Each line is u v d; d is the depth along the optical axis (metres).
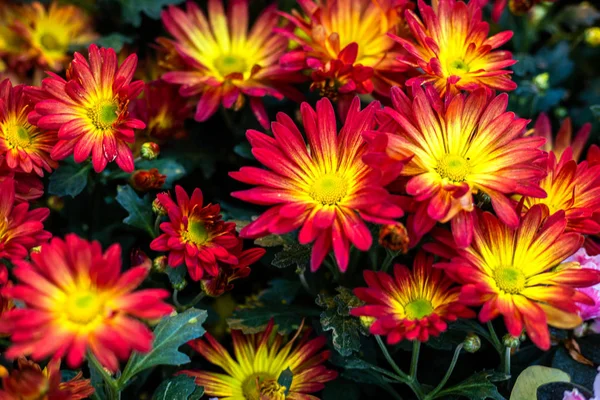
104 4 0.58
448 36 0.47
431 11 0.47
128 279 0.40
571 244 0.43
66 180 0.49
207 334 0.48
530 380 0.46
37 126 0.46
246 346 0.48
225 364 0.48
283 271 0.51
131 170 0.46
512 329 0.41
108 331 0.39
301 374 0.47
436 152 0.44
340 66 0.48
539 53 0.59
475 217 0.43
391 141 0.43
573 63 0.59
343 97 0.50
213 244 0.45
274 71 0.52
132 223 0.49
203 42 0.55
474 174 0.44
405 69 0.49
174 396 0.45
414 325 0.42
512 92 0.55
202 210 0.45
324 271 0.52
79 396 0.43
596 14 0.59
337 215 0.43
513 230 0.43
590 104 0.59
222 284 0.46
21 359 0.42
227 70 0.54
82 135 0.46
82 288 0.40
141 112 0.52
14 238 0.43
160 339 0.44
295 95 0.52
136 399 0.49
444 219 0.41
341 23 0.51
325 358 0.47
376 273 0.44
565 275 0.43
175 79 0.52
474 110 0.44
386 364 0.49
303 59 0.50
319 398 0.47
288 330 0.48
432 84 0.46
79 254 0.39
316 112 0.45
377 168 0.41
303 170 0.44
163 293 0.40
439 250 0.43
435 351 0.49
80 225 0.52
